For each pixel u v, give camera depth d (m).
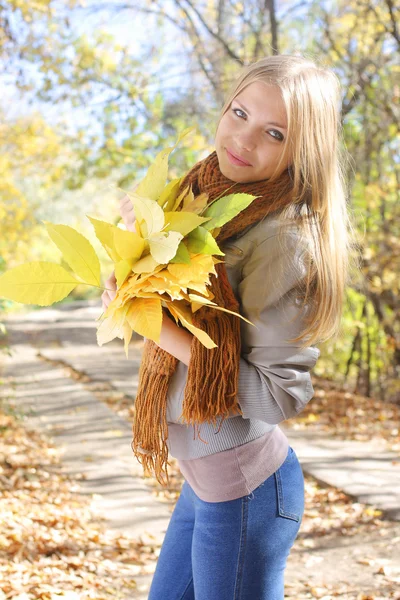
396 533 4.69
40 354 14.41
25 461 6.41
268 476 1.78
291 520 1.81
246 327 1.72
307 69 1.80
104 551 4.34
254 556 1.76
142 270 1.58
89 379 11.41
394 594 3.70
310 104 1.76
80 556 4.19
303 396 1.73
